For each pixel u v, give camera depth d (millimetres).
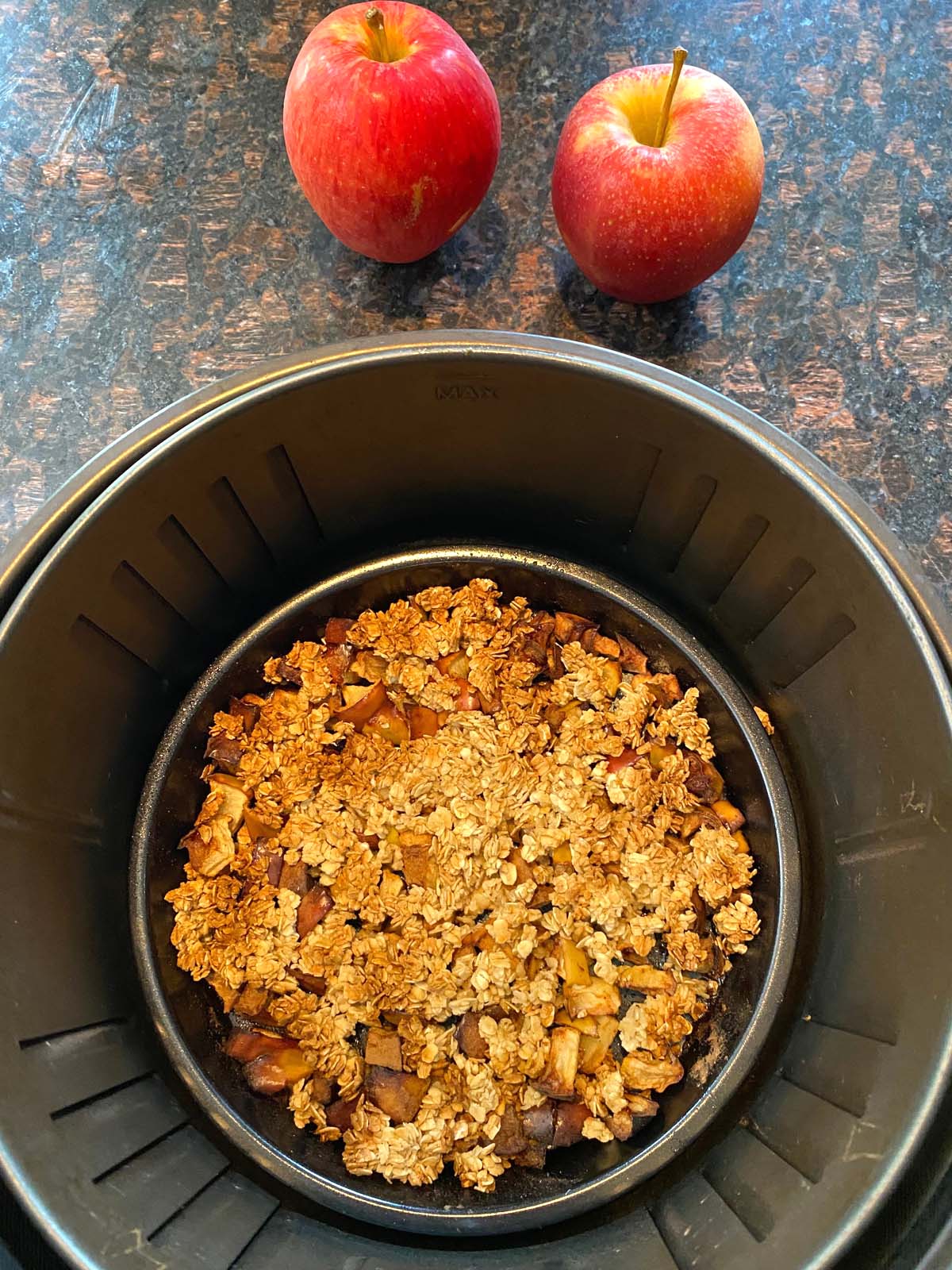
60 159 417
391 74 324
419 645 394
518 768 378
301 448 340
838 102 417
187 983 360
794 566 329
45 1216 253
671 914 360
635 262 353
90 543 306
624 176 331
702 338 394
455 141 334
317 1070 348
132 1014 343
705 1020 355
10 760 302
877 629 301
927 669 281
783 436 305
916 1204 258
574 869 369
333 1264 307
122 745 358
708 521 347
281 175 413
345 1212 328
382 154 329
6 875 300
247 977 356
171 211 411
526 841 369
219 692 389
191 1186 308
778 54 421
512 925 360
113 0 431
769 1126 320
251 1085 345
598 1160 337
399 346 313
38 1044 292
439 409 338
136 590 338
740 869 364
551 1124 335
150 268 405
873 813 322
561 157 353
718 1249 287
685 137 332
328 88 326
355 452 351
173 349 396
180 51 426
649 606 396
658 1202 324
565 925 360
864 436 384
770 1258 266
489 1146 333
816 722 352
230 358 396
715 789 378
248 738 385
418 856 368
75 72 425
